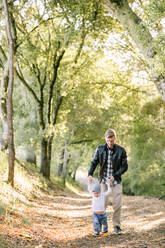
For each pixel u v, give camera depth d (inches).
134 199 700.7
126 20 319.3
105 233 235.6
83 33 573.9
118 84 678.5
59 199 557.3
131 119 930.7
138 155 1069.8
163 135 934.4
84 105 908.0
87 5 457.4
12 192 354.9
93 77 712.4
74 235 239.9
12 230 208.4
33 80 808.9
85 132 1045.8
